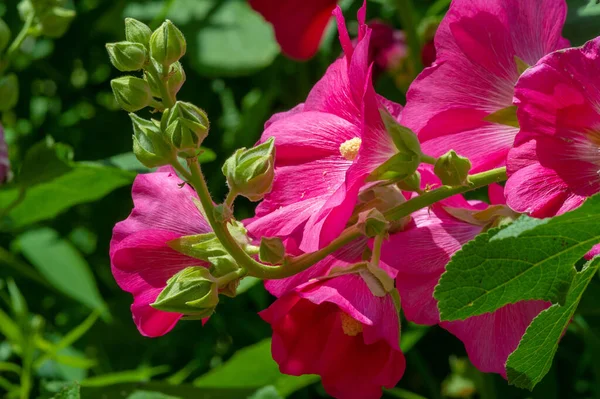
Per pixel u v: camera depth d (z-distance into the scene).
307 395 1.22
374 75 1.23
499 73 0.74
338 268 0.71
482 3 0.74
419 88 0.74
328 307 0.73
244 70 1.31
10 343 1.12
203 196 0.69
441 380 1.27
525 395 1.13
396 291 0.71
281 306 0.70
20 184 0.99
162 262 0.73
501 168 0.72
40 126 1.46
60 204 1.09
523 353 0.69
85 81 1.50
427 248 0.72
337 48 1.32
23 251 1.34
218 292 0.71
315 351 0.72
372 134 0.70
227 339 1.28
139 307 0.73
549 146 0.68
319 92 0.75
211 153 0.96
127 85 0.70
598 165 0.68
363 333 0.70
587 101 0.68
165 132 0.68
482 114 0.74
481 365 0.73
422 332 1.02
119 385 0.94
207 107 1.41
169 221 0.74
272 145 0.69
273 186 0.73
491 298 0.67
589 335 1.01
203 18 1.36
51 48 1.43
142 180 0.75
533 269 0.67
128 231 0.74
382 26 1.22
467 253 0.66
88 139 1.42
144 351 1.29
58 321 1.34
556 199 0.69
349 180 0.69
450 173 0.71
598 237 0.66
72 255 1.33
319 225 0.69
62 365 1.23
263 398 0.93
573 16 0.87
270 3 0.96
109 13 1.42
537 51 0.74
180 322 1.29
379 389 0.72
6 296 1.26
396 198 0.72
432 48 1.10
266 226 0.71
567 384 1.19
